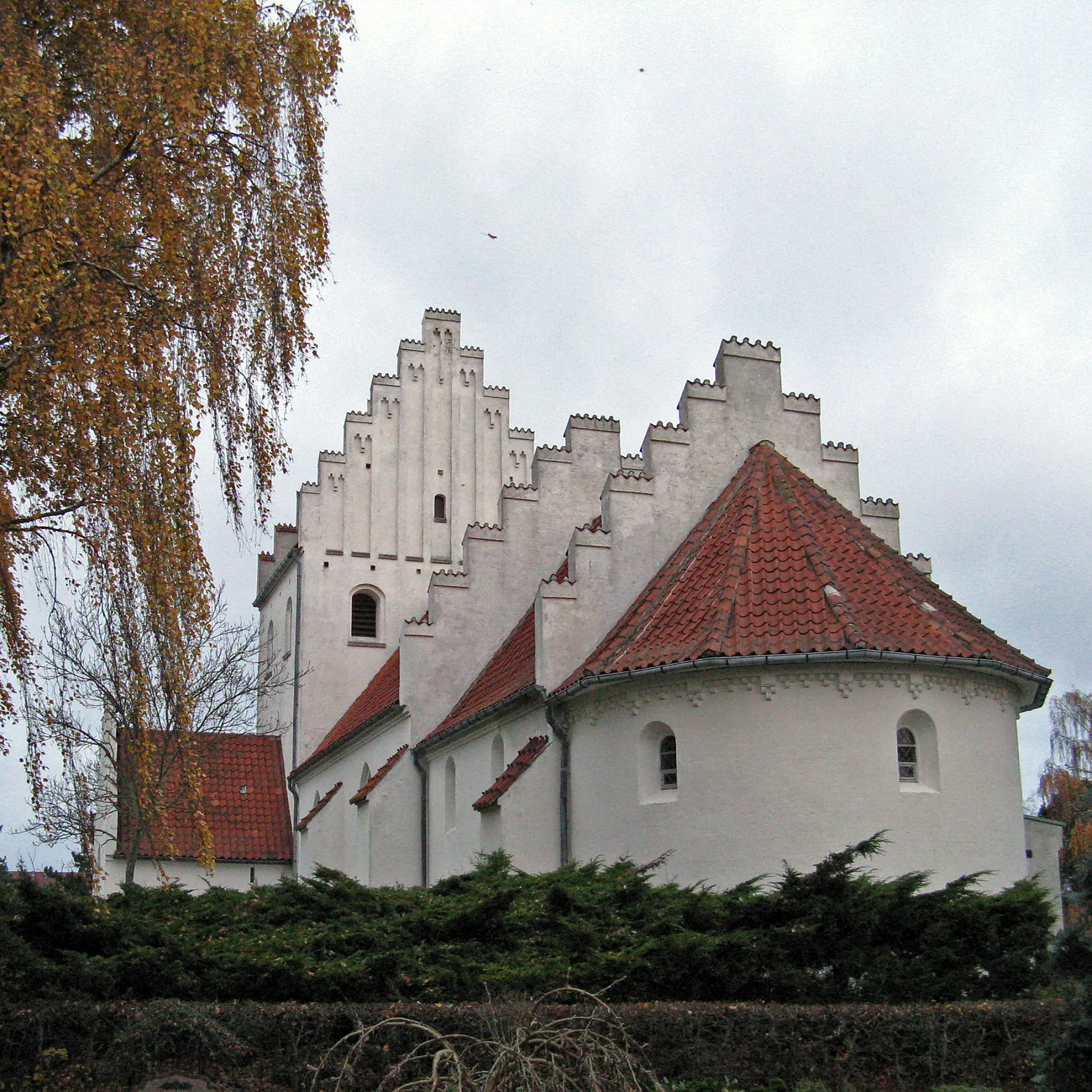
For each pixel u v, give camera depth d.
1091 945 12.26
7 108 15.16
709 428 28.94
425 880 32.19
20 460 16.61
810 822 21.75
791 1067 14.67
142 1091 14.23
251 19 18.09
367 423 44.53
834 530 25.62
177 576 17.09
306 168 18.94
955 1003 15.90
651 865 20.09
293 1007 15.05
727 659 22.23
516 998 13.98
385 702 36.47
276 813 44.34
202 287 17.69
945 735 22.59
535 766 25.45
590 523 34.84
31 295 14.94
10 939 15.20
